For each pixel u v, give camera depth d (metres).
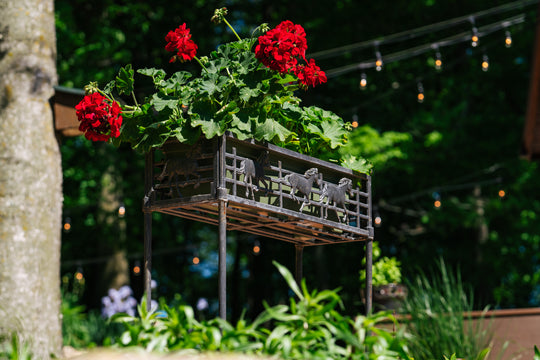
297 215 3.53
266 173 3.48
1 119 5.55
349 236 3.96
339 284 15.24
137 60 14.73
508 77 15.55
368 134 12.55
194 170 3.29
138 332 2.82
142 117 3.41
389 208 14.73
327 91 15.10
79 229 14.86
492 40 15.05
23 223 5.43
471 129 15.28
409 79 15.00
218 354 2.65
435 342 4.84
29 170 5.52
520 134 15.07
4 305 5.25
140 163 14.46
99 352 2.69
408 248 16.05
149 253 3.42
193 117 3.23
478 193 15.40
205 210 3.66
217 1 14.61
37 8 5.80
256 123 3.34
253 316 15.84
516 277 16.16
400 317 5.28
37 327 5.33
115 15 14.22
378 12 14.84
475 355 4.88
